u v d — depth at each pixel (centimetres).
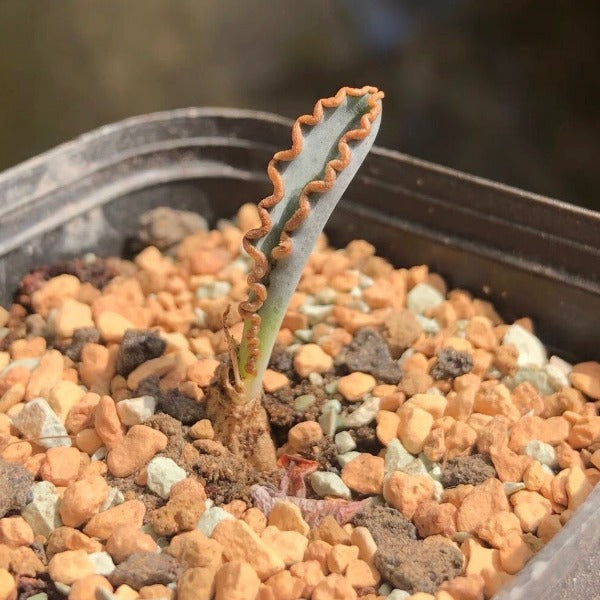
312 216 14
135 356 16
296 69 28
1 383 16
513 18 26
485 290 17
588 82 26
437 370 16
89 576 14
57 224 18
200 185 19
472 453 15
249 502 15
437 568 14
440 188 17
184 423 16
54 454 15
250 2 27
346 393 16
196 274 18
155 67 28
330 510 15
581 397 16
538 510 15
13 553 14
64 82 27
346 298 17
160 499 15
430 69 27
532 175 26
